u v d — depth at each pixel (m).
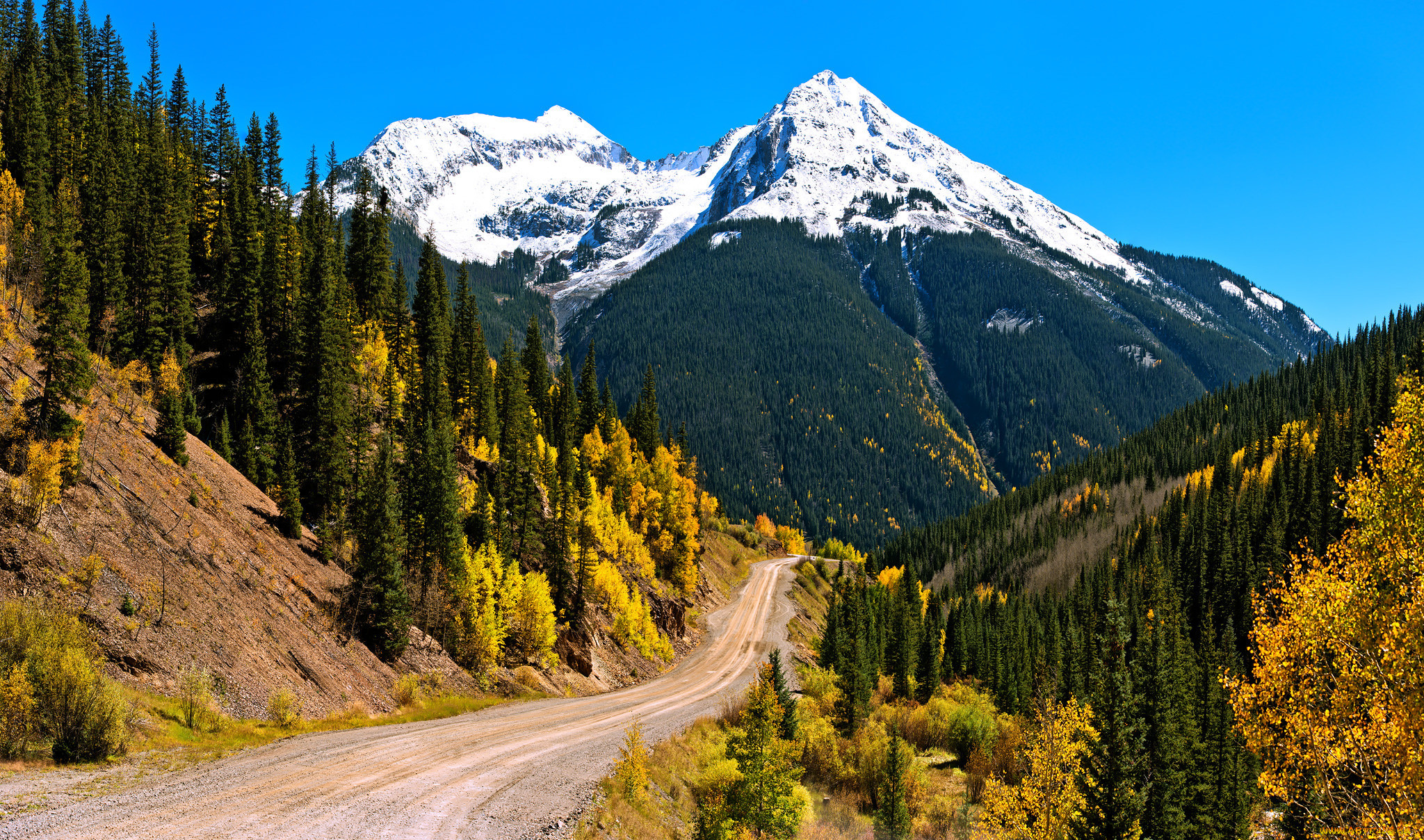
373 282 81.56
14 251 41.22
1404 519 19.06
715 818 28.11
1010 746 48.25
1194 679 49.75
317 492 48.38
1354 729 18.80
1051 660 81.19
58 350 28.48
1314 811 20.64
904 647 76.12
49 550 24.09
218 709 25.33
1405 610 18.25
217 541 33.50
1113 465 182.88
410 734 31.06
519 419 86.69
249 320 58.28
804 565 154.62
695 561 113.25
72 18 82.62
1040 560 154.62
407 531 47.56
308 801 18.92
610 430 122.69
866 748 45.34
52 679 19.28
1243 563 93.81
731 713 49.41
